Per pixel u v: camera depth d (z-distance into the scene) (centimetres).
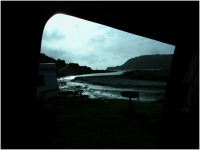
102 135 457
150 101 1305
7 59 166
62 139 418
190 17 267
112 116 681
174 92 380
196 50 299
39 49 192
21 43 173
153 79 3991
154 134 468
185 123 328
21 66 174
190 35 295
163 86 2528
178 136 346
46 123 565
